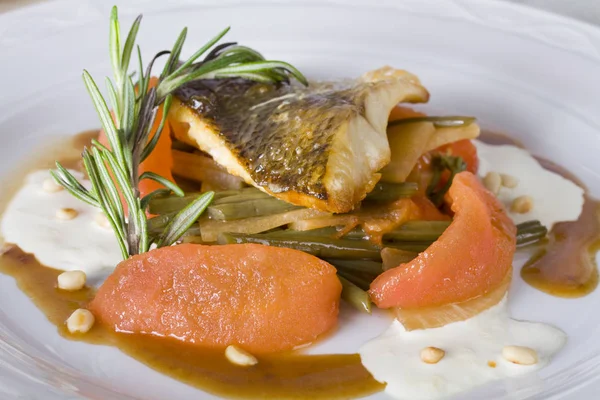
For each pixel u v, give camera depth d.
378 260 0.43
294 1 0.57
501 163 0.49
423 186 0.46
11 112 0.51
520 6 0.56
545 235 0.45
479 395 0.39
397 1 0.57
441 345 0.40
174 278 0.40
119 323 0.40
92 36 0.55
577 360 0.40
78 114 0.52
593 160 0.49
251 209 0.43
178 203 0.43
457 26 0.56
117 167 0.41
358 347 0.40
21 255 0.44
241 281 0.40
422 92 0.46
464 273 0.41
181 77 0.43
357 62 0.55
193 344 0.40
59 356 0.40
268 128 0.43
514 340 0.40
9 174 0.48
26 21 0.55
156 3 0.56
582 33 0.55
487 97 0.53
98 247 0.44
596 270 0.43
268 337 0.40
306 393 0.39
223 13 0.56
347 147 0.42
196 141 0.45
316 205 0.41
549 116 0.52
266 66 0.44
